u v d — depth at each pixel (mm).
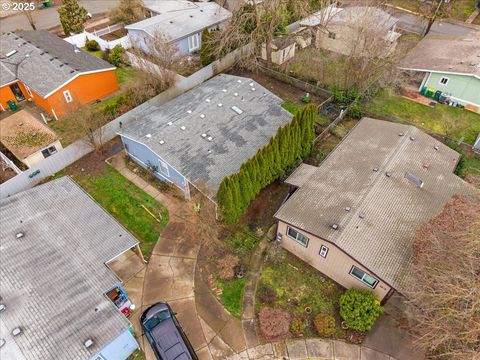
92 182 25016
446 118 31062
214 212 21406
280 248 20406
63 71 30297
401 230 17672
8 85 30750
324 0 37938
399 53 36875
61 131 29141
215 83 29625
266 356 16688
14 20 44938
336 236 17031
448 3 43750
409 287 15570
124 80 35094
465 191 19906
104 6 48875
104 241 18172
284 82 35625
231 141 24391
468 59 32469
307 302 18531
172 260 20391
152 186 24750
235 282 19375
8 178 24891
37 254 17234
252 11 35312
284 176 24312
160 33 35531
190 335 17359
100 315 15102
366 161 21203
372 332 17422
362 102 32281
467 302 13133
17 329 14273
